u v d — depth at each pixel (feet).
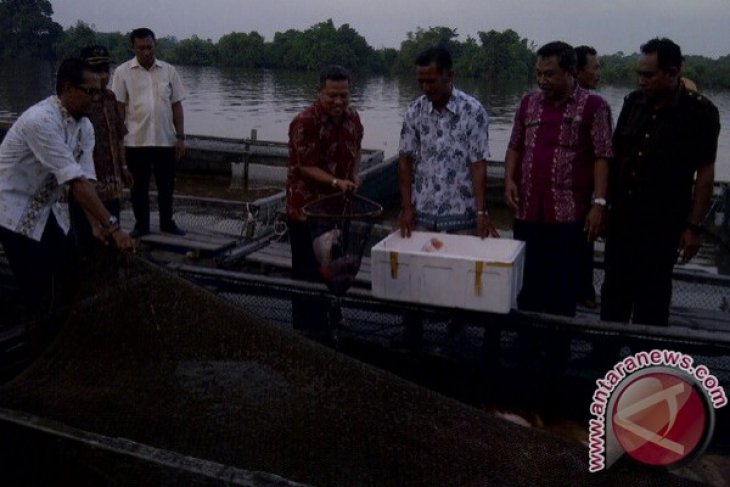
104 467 9.12
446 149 14.74
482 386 13.98
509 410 13.73
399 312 14.06
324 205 13.67
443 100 14.57
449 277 12.82
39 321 11.93
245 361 10.39
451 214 15.03
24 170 13.07
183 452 9.39
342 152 14.99
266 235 23.90
